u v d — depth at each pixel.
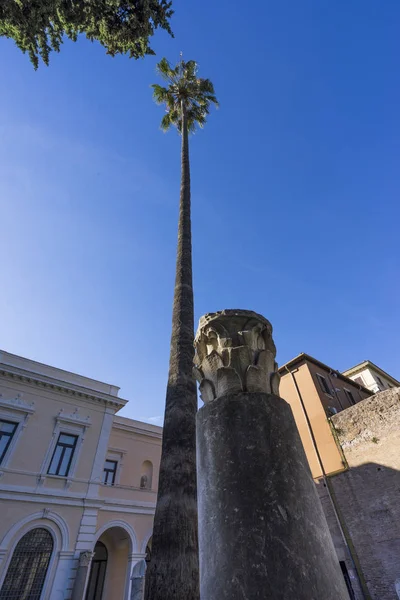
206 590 2.53
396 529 14.01
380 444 16.02
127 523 18.20
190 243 7.14
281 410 3.40
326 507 16.64
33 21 7.66
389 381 33.50
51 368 19.48
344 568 14.89
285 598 2.24
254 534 2.56
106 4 8.24
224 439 3.17
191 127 15.80
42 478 16.23
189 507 3.08
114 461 21.66
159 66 15.77
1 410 16.89
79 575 14.86
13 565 14.05
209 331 4.12
